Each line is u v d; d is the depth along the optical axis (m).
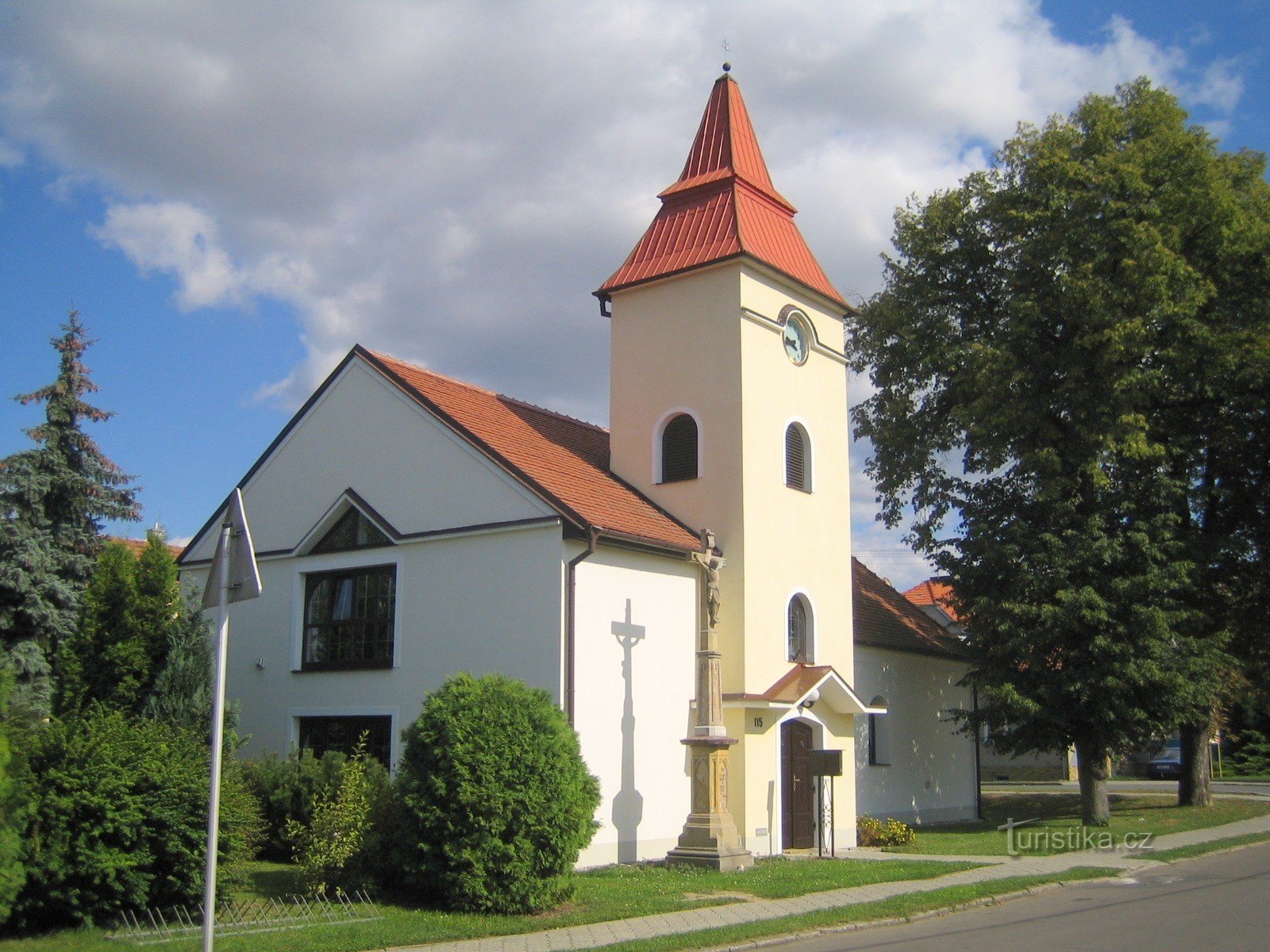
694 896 14.34
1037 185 24.67
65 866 11.20
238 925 11.70
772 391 21.30
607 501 19.45
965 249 26.05
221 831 12.30
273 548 21.23
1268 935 11.52
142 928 11.43
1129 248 22.80
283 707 20.30
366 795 13.91
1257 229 24.08
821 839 19.67
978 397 24.64
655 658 18.78
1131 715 22.44
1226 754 54.25
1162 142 24.05
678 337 21.52
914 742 27.47
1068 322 23.77
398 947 10.90
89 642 16.69
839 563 22.56
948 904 13.63
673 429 21.36
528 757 13.25
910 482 27.50
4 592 24.00
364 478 20.17
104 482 26.25
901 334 26.44
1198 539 24.92
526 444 20.31
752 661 19.69
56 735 11.70
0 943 10.66
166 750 12.23
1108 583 22.64
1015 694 22.38
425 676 18.47
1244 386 25.06
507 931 11.76
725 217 21.77
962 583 24.62
